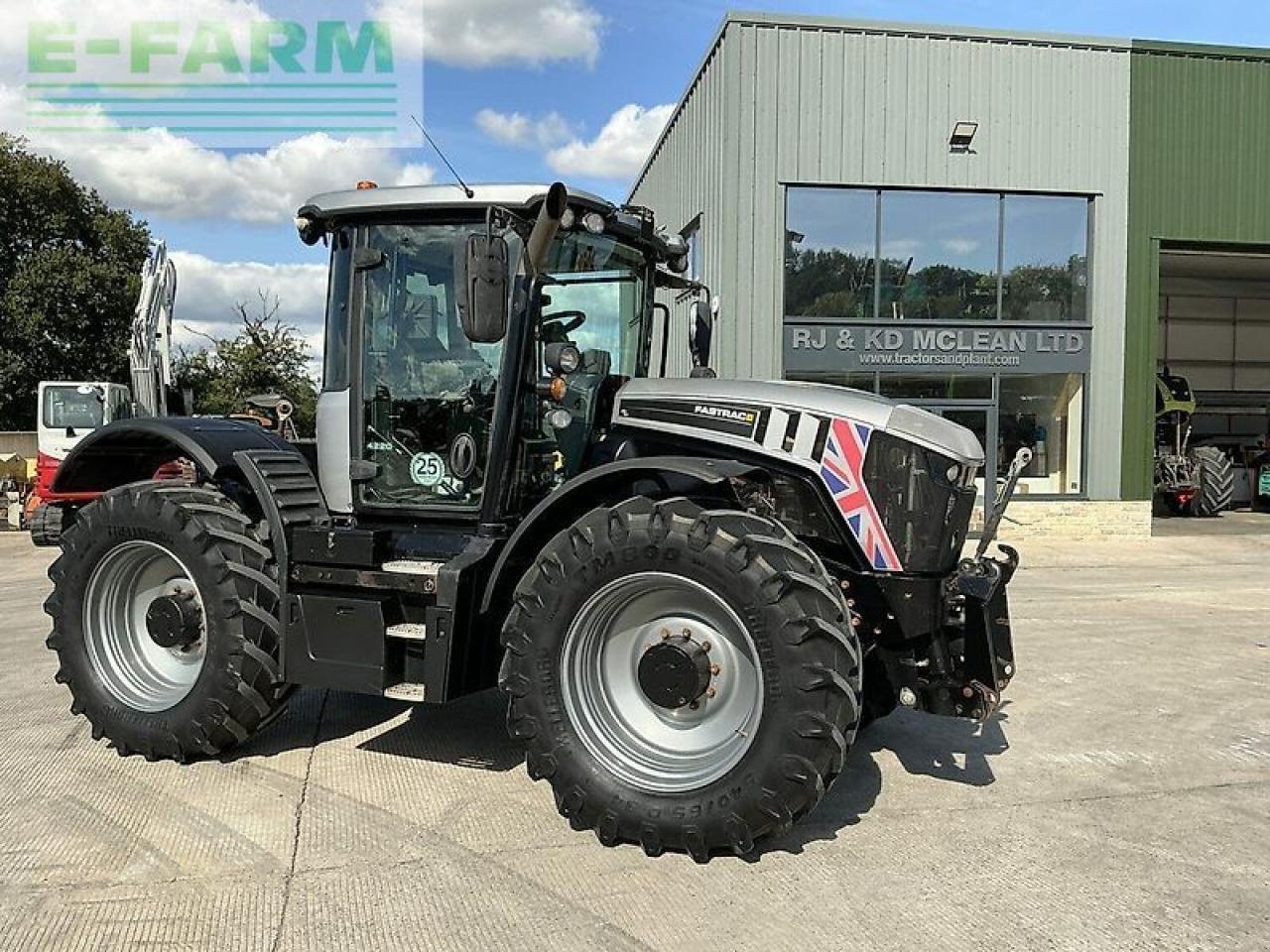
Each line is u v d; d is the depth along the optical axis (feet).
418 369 14.01
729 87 41.19
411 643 13.07
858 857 11.29
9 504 52.06
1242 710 17.53
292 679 13.57
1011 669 12.78
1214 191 45.16
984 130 43.11
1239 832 12.13
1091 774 14.16
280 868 10.84
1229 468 58.23
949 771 14.30
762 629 10.69
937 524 12.16
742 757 10.83
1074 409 45.03
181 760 14.07
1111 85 43.93
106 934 9.44
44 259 81.25
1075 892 10.46
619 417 13.70
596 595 11.55
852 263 43.06
